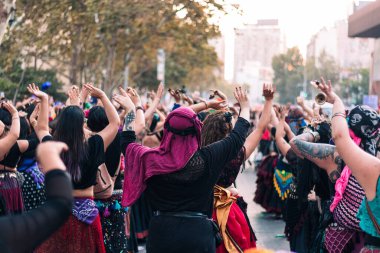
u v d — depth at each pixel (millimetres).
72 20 25531
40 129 6414
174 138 4969
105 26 26109
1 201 7301
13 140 6719
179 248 4922
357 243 5785
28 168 8047
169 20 28000
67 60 33469
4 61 23328
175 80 49344
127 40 30219
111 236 7070
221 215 5977
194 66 46281
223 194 6047
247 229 6102
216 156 4992
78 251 5848
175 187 4957
